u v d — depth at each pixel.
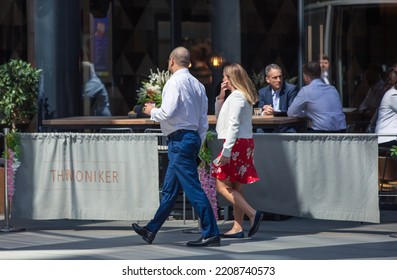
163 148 21.20
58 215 20.03
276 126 21.55
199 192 17.94
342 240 19.02
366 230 20.39
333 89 22.31
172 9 29.48
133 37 29.58
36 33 25.36
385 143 21.23
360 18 27.95
